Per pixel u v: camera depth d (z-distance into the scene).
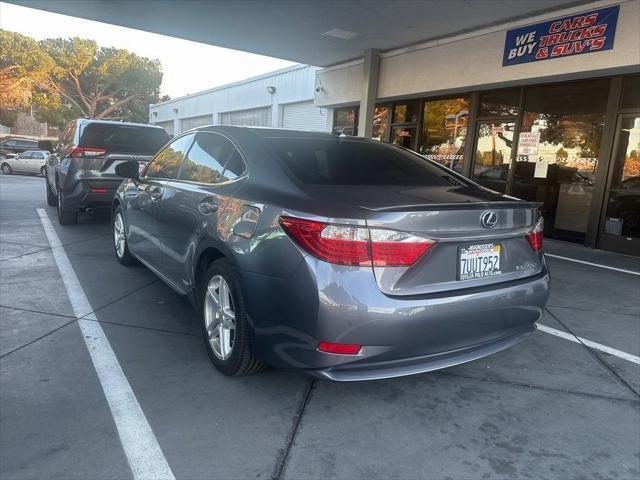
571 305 4.77
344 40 10.81
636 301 4.95
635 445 2.49
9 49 36.03
